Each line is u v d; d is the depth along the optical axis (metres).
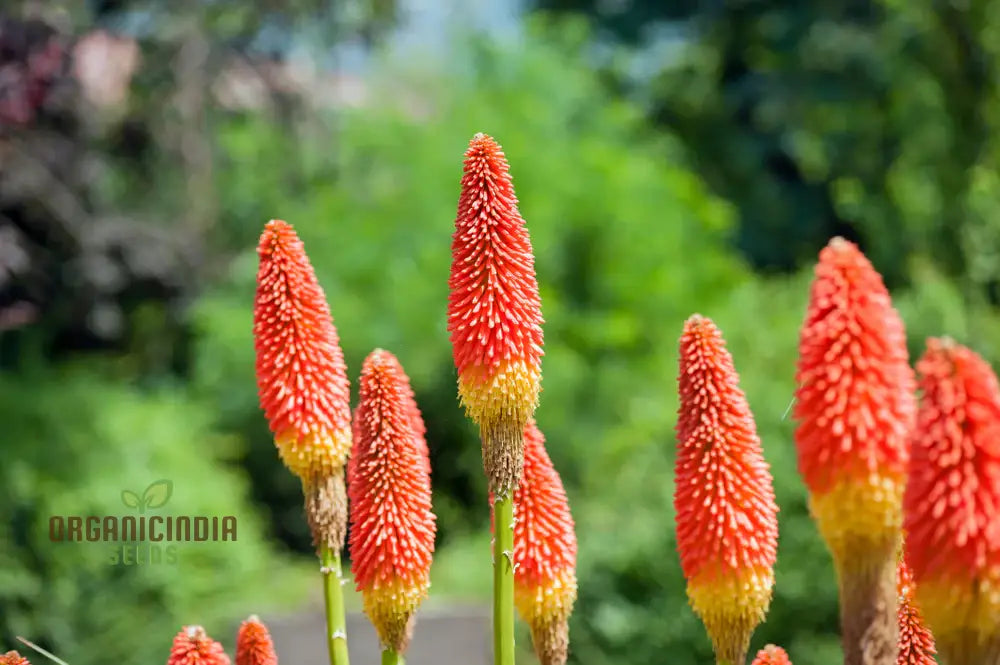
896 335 2.13
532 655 10.27
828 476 2.12
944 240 15.86
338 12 16.94
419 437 2.79
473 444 16.97
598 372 17.31
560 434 16.47
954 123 15.96
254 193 18.84
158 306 17.84
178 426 13.79
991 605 1.81
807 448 2.14
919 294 13.70
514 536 2.73
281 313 2.82
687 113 27.73
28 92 14.23
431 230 18.14
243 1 16.92
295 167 18.75
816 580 9.40
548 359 16.69
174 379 18.50
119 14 16.77
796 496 9.54
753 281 19.23
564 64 22.92
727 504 2.34
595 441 16.45
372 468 2.68
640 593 10.09
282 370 2.82
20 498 10.49
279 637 12.08
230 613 11.46
